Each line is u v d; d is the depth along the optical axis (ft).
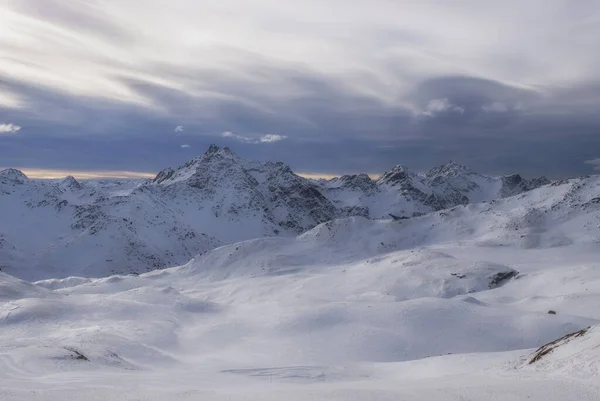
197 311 263.90
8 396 51.03
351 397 50.52
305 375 100.27
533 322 168.35
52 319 199.72
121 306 234.79
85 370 93.86
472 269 364.38
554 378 60.70
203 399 50.78
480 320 175.32
